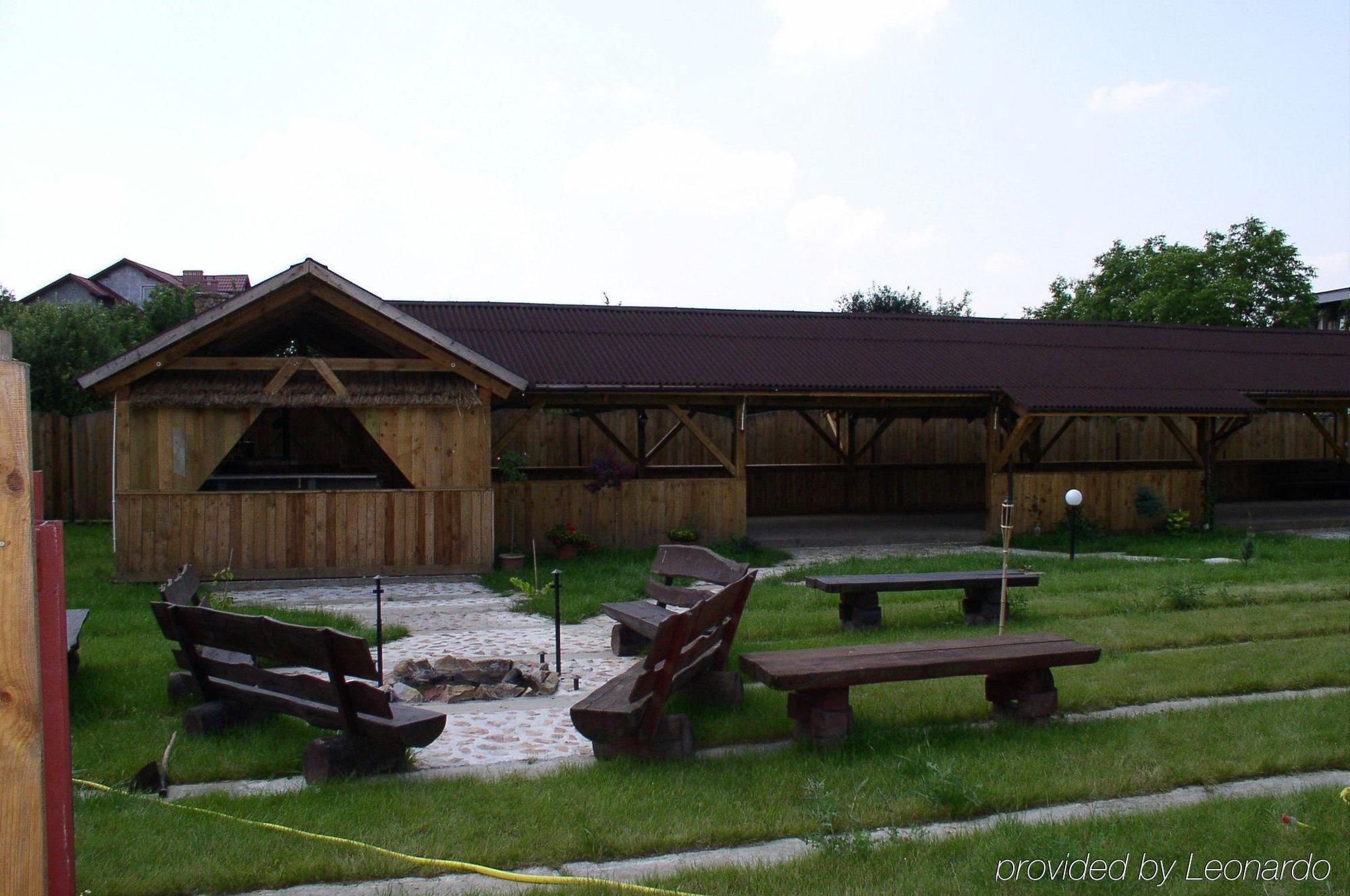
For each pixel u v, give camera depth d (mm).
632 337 18344
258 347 15586
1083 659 6336
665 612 8766
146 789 5312
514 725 6684
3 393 2029
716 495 16797
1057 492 18219
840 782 5340
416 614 11062
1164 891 4023
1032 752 5812
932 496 23328
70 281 42438
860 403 18156
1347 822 4699
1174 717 6574
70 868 2199
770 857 4492
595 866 4422
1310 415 21328
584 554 15719
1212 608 10609
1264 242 40062
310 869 4250
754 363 17656
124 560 12969
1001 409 18422
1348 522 20641
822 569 13859
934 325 21547
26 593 2057
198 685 6449
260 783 5566
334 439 17703
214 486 14305
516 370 15930
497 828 4730
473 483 14039
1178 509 18641
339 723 5609
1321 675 7648
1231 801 5012
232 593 12570
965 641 6664
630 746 5773
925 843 4465
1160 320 39500
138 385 13094
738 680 6918
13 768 2045
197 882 4145
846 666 5887
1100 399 17828
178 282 47094
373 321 13398
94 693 7133
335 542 13648
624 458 19688
